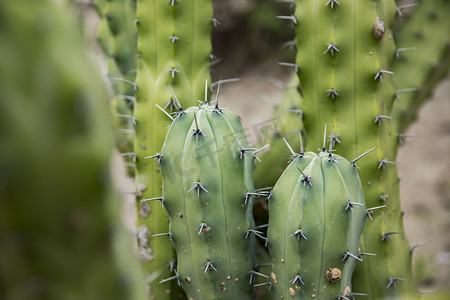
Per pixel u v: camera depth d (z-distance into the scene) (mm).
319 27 1023
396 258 1062
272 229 938
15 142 644
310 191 907
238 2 2969
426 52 1251
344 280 931
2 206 663
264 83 2854
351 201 915
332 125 1036
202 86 1082
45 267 696
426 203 1995
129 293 734
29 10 643
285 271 933
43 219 675
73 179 668
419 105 1266
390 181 1060
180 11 1065
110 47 1190
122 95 1158
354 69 1023
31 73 638
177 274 988
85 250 707
